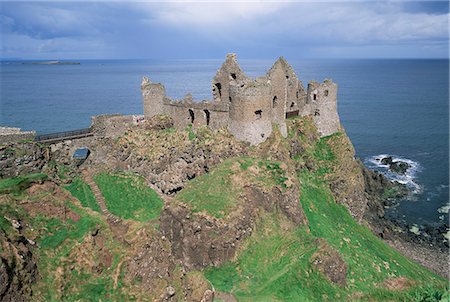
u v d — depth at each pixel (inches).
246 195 2124.8
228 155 2480.3
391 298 1919.3
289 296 1721.2
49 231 1409.9
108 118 2785.4
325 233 2233.0
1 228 1267.2
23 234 1344.7
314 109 3004.4
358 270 2043.6
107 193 2458.2
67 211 1508.4
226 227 1935.3
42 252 1334.9
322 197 2586.1
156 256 1408.7
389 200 3405.5
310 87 2994.6
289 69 2928.2
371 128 6067.9
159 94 2906.0
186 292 1446.9
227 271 1878.7
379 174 3715.6
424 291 1963.6
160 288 1337.4
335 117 3070.9
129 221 1520.7
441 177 3954.2
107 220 1531.7
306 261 1886.1
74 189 2420.0
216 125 2642.7
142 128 2847.0
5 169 2253.9
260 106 2491.4
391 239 2748.5
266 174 2247.8
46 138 2586.1
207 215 1943.9
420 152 4825.3
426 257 2571.4
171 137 2738.7
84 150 4212.6
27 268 1235.2
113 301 1279.5
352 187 2780.5
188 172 2583.7
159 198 2507.4
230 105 2532.0
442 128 6038.4
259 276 1849.2
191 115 2815.0
